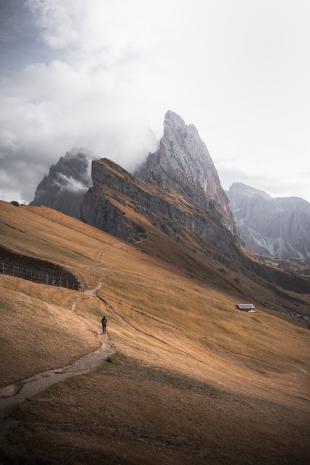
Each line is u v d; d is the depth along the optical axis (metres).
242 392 67.81
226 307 186.50
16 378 40.56
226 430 43.53
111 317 99.50
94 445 31.64
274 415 56.84
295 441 47.97
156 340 94.50
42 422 33.34
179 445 36.88
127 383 47.44
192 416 43.81
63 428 33.38
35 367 44.50
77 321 72.69
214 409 48.50
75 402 38.47
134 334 89.00
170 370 61.22
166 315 134.50
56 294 97.56
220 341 131.62
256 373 111.19
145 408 41.91
